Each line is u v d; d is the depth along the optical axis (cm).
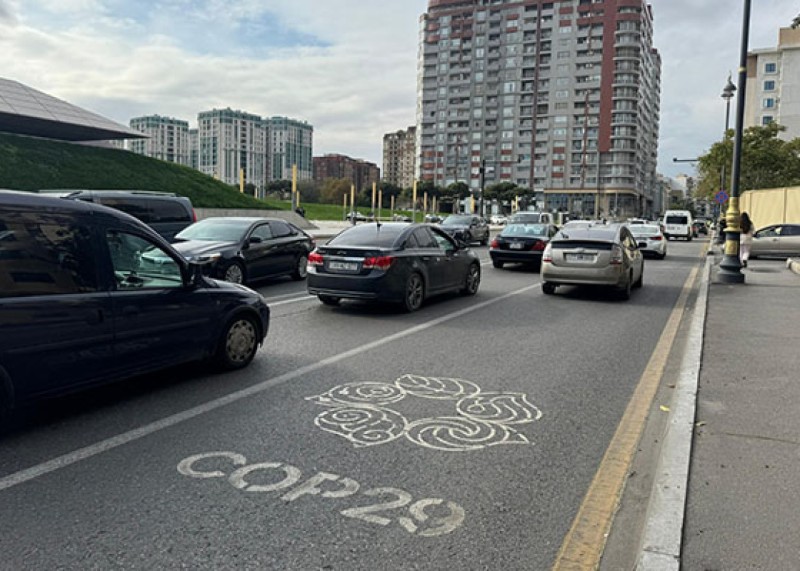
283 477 386
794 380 591
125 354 511
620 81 12025
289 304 1095
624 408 542
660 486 355
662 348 797
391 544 311
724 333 827
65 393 471
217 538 313
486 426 488
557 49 12525
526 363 698
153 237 549
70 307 466
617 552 304
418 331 870
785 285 1409
